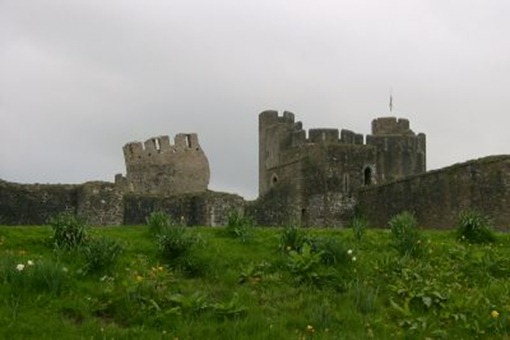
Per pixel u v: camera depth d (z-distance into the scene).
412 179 38.44
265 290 15.45
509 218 32.31
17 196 33.12
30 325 12.80
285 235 18.19
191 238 17.47
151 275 15.51
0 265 14.63
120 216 34.50
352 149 44.38
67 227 17.34
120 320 13.64
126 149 54.91
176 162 54.56
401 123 57.00
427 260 17.75
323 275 15.91
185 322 13.42
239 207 38.81
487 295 15.41
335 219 43.12
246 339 12.80
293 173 43.75
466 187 34.56
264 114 60.50
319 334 13.16
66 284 14.48
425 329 13.66
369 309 14.48
